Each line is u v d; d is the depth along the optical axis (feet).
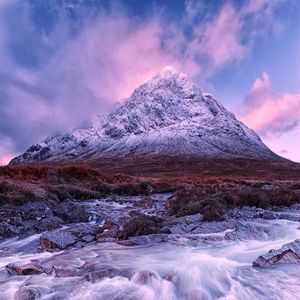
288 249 29.86
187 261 30.22
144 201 76.74
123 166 526.98
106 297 22.75
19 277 27.48
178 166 499.51
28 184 76.95
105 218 57.41
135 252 34.19
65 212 59.00
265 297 22.50
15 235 46.34
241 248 35.35
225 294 23.24
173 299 22.62
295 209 61.31
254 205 61.62
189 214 52.42
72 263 30.32
